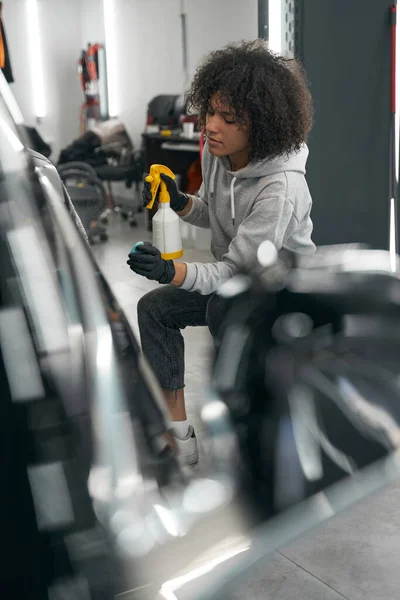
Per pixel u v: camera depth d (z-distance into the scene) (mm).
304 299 1939
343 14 3316
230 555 1272
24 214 893
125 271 4723
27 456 869
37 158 1104
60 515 894
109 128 6840
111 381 930
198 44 6641
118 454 948
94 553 928
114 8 8094
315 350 1967
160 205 1915
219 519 1341
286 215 1840
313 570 1587
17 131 944
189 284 1794
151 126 6719
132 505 983
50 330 877
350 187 3500
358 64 3332
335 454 1737
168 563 1108
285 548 1655
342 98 3426
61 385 883
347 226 3549
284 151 1811
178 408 1949
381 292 2037
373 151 3381
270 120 1751
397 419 1866
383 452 1793
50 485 883
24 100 8828
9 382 857
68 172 5707
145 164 6555
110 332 937
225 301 1919
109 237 6086
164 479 1065
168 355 1995
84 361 903
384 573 1578
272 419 1798
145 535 1039
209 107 1820
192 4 6629
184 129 6152
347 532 1706
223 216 1990
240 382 1896
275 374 1889
